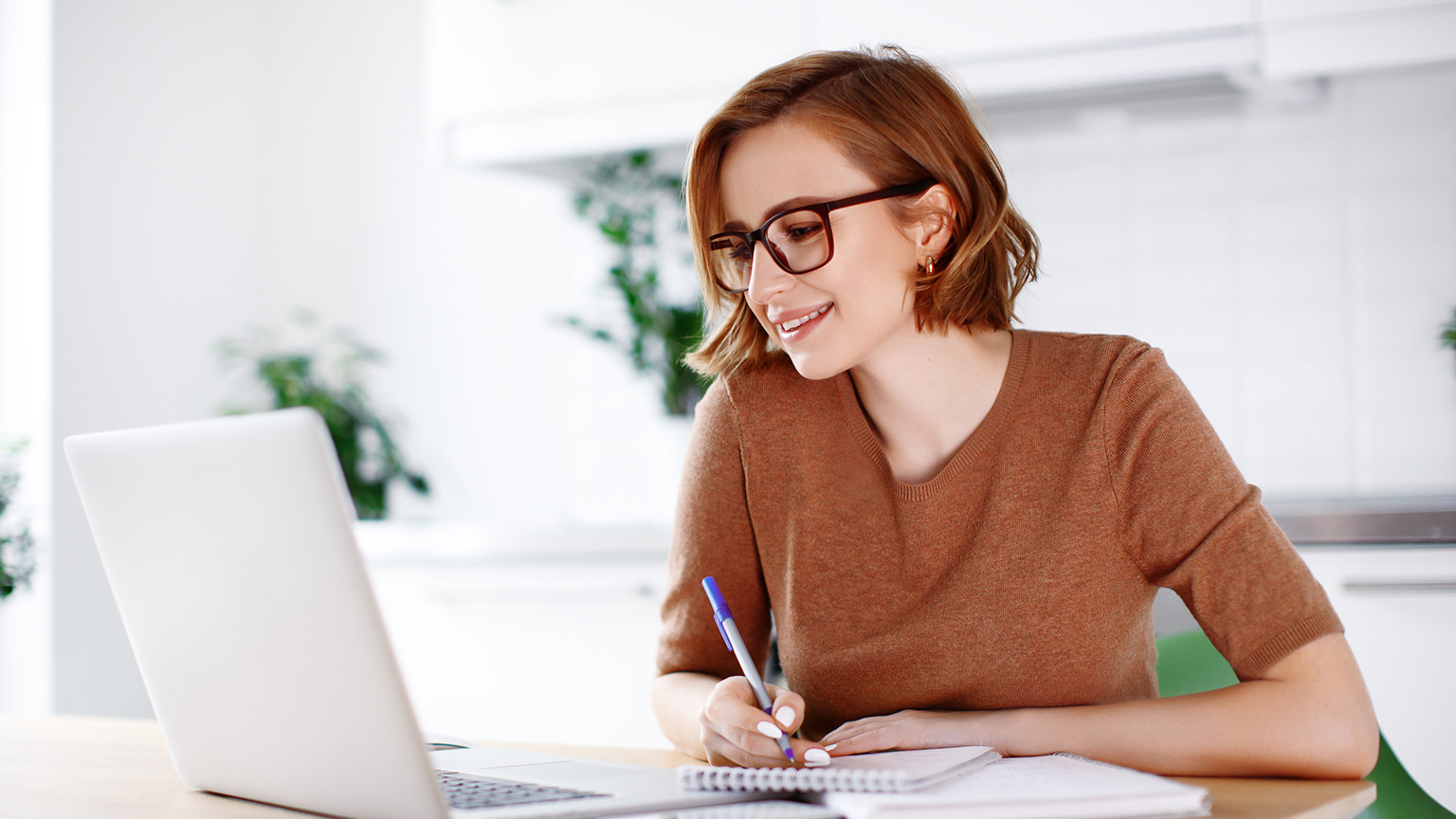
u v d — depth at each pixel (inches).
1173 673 45.6
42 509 109.0
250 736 28.7
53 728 44.8
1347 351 93.5
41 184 111.5
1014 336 42.3
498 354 123.8
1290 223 94.9
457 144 101.5
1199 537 36.1
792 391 44.4
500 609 91.3
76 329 112.6
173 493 27.9
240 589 27.0
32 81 112.3
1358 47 76.2
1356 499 82.5
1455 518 69.2
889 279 38.1
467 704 92.2
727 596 44.8
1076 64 82.4
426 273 127.3
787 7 89.0
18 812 29.9
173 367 122.7
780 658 43.6
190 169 125.7
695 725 37.9
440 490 125.3
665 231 112.6
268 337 133.0
